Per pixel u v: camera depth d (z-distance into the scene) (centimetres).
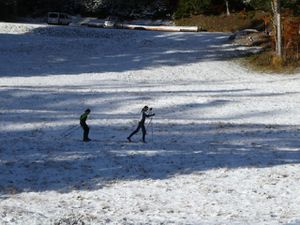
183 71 5053
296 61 5203
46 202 1459
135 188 1625
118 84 4353
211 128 2805
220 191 1570
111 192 1580
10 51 5591
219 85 4381
